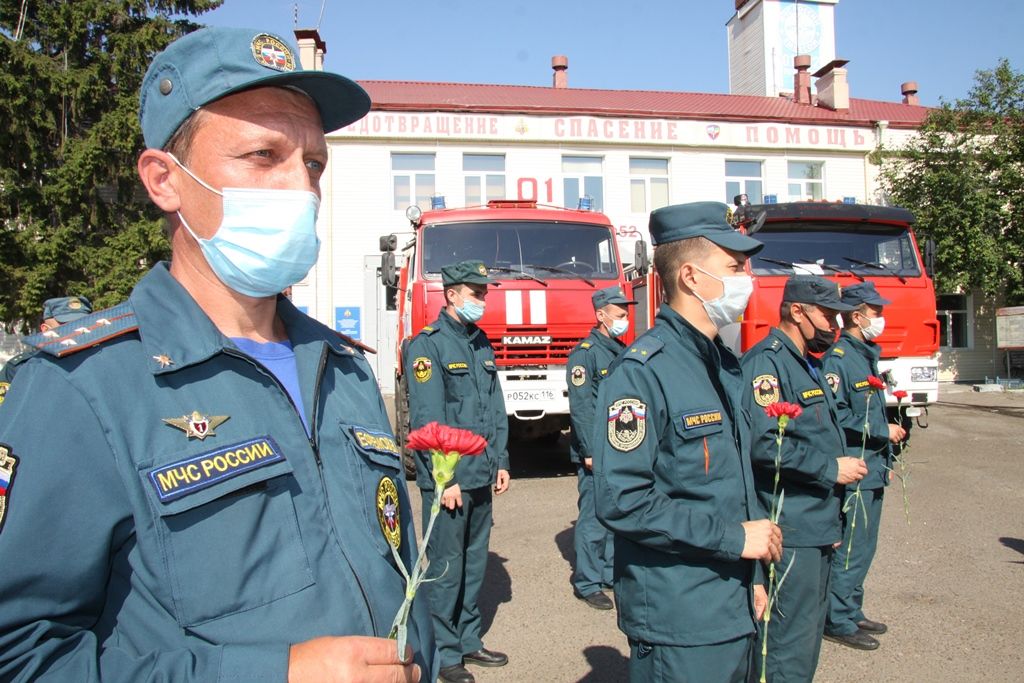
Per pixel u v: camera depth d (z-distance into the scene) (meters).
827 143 20.28
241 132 1.30
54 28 16.33
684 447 2.17
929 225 18.20
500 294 7.71
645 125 19.39
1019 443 10.30
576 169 19.27
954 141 18.47
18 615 0.96
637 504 2.07
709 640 2.07
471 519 4.02
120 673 0.99
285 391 1.28
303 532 1.20
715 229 2.36
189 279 1.36
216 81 1.27
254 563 1.12
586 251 8.15
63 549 1.00
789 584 3.00
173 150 1.31
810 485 3.04
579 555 4.86
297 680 1.02
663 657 2.13
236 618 1.09
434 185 18.52
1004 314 17.58
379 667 1.09
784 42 28.62
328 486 1.27
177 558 1.07
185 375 1.18
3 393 1.31
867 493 4.14
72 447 1.03
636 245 8.80
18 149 15.97
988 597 4.68
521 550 5.96
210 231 1.31
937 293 18.89
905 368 8.55
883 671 3.76
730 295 2.31
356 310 18.05
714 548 2.02
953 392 17.70
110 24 16.81
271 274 1.32
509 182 18.78
